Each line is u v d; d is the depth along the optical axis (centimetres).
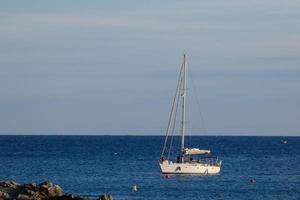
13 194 14362
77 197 14425
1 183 14925
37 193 14300
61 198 14300
